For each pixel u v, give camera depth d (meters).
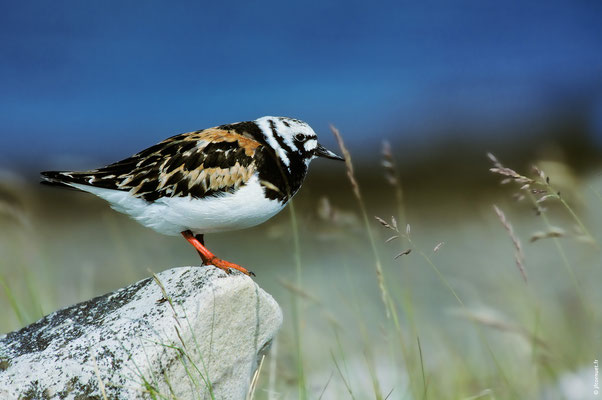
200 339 6.46
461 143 31.97
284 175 8.05
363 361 11.25
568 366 10.00
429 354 12.20
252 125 8.69
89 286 15.27
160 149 8.18
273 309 7.11
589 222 13.92
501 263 16.53
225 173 7.90
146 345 6.20
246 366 7.04
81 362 6.17
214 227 8.12
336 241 19.11
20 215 12.45
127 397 5.94
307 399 8.91
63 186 8.15
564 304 12.48
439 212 24.08
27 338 6.77
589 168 26.66
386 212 25.27
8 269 13.89
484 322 8.91
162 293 6.77
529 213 21.78
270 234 12.33
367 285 16.08
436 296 15.15
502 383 9.87
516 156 29.92
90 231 21.28
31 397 6.06
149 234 20.16
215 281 6.71
